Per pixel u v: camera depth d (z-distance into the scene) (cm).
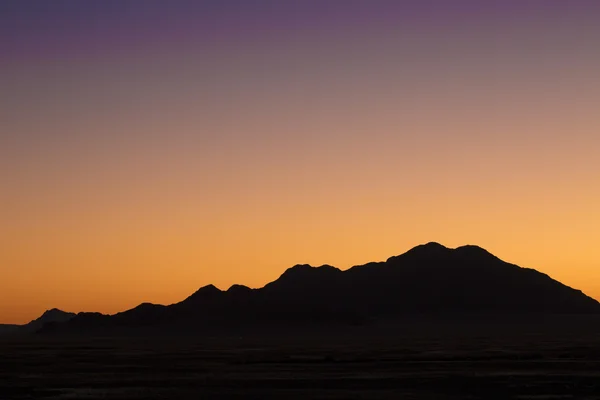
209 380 9862
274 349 19475
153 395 8244
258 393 8288
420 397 7850
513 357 13825
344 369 11394
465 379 9538
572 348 17625
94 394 8462
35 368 12781
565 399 7562
